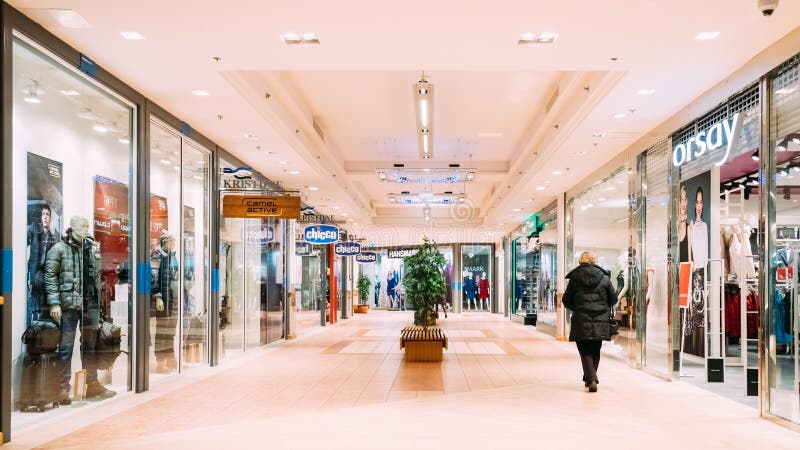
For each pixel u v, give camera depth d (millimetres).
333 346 12938
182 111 7824
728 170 9031
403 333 10727
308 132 11055
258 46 5664
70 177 5949
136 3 4742
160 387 7508
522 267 22078
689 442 4871
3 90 4715
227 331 10531
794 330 5520
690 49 5668
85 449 4660
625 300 10234
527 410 6086
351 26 5207
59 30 5277
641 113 7816
